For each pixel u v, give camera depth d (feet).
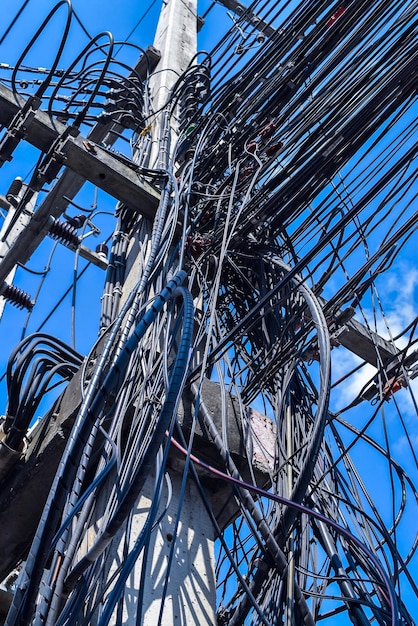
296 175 16.29
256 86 18.88
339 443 15.29
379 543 12.90
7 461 15.55
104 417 13.57
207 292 17.60
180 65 25.58
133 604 11.76
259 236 17.81
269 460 14.57
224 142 18.71
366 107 14.90
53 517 10.36
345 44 16.07
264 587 11.57
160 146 20.70
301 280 15.21
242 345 16.79
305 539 12.53
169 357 14.42
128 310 14.80
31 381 16.19
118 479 11.71
